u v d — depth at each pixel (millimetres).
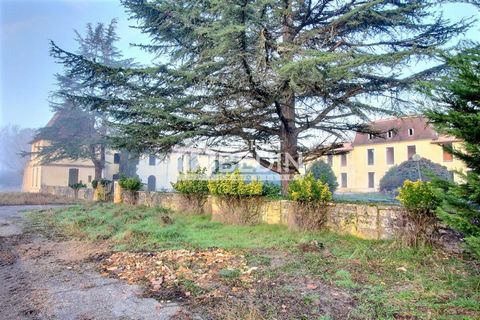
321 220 7305
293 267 4859
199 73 9078
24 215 13531
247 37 7734
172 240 7180
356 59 7188
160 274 4707
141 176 38438
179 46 10711
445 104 3607
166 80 9688
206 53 9102
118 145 10992
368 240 6266
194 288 4078
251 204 8984
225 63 8633
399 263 4863
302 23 10117
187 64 10141
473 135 3268
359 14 8562
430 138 26484
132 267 5129
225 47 7719
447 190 3635
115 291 4066
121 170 34875
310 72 7133
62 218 11906
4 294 4027
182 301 3682
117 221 10078
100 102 10391
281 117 9883
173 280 4418
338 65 7316
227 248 6230
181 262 5250
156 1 9664
